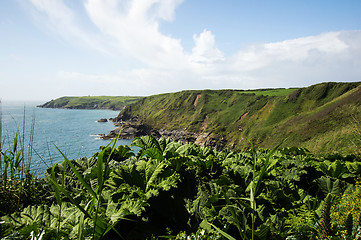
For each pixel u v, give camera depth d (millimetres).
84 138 79312
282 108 100312
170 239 3225
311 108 91562
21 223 2771
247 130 97375
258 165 6020
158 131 129000
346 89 89500
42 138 65688
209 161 5871
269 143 74000
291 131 70625
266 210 3799
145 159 5801
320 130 60719
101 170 1852
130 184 4195
